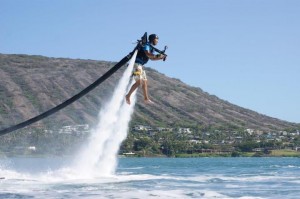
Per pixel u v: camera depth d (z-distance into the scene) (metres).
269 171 65.06
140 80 22.00
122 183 36.53
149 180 40.28
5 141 148.00
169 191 30.66
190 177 46.88
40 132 159.75
